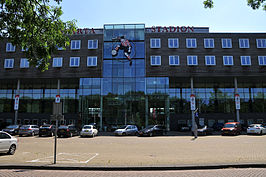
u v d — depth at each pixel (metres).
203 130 28.34
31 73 37.69
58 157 10.87
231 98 44.31
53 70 37.72
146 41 38.22
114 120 36.41
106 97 37.00
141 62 37.72
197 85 44.62
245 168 8.31
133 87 37.19
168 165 8.47
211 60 37.31
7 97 45.47
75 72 37.56
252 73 36.78
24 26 8.88
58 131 25.89
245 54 37.38
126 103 36.84
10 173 7.62
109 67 37.69
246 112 42.50
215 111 43.69
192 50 37.72
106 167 8.27
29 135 29.05
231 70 36.94
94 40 38.34
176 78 38.84
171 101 43.88
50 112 44.78
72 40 38.50
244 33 38.00
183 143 17.84
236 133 27.08
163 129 30.20
